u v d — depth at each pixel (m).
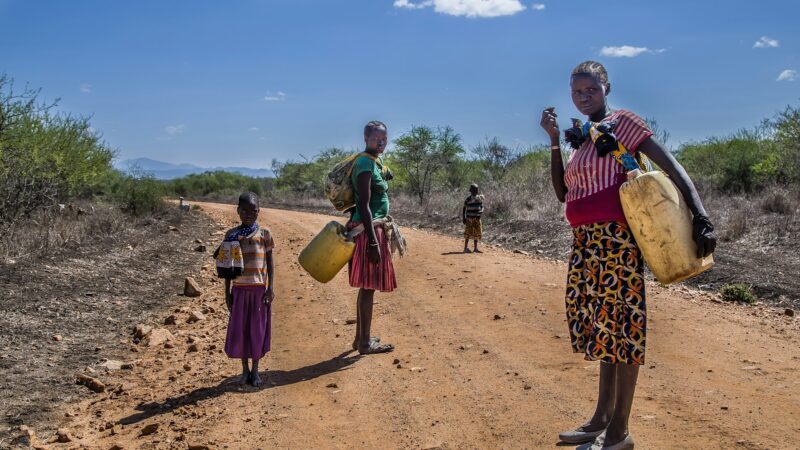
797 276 9.78
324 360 6.57
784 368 5.69
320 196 46.28
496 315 7.90
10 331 7.40
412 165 31.06
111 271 11.21
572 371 5.73
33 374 6.24
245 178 67.19
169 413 5.26
